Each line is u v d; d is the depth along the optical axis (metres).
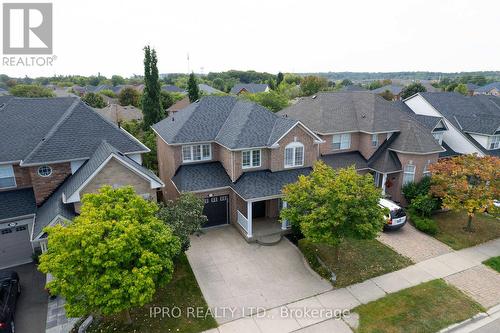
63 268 11.26
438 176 22.77
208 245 20.84
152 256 12.13
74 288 11.29
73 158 19.34
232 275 17.66
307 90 96.06
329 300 15.68
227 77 182.88
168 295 15.95
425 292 16.22
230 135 23.06
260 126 23.50
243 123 23.38
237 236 22.09
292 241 21.34
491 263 18.91
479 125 32.56
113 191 14.25
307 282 17.08
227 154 22.89
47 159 18.67
